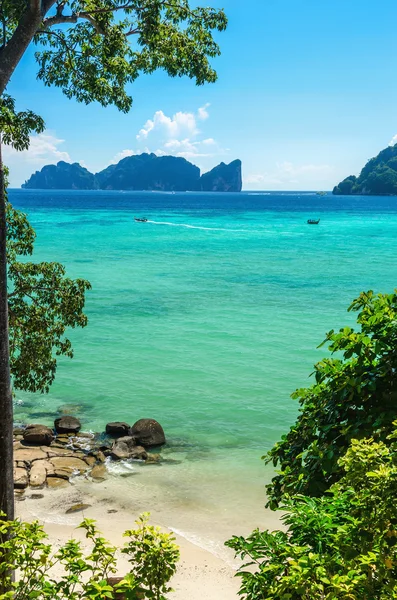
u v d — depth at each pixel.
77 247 82.94
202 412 21.59
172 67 12.41
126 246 85.19
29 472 16.03
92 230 112.50
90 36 11.59
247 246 87.81
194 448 18.25
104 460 17.12
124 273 59.25
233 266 65.75
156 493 15.05
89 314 39.66
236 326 36.28
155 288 50.59
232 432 19.64
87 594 4.39
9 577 4.87
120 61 11.77
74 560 4.81
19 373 14.95
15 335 14.98
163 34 11.89
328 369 6.71
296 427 6.89
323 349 30.83
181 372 26.70
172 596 10.48
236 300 45.22
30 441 18.19
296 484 6.23
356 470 4.28
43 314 14.89
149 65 12.48
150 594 4.61
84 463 16.84
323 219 163.38
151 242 91.62
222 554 12.09
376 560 3.97
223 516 13.79
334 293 48.66
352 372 6.45
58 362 28.25
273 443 18.70
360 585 3.87
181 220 148.88
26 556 4.84
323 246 89.25
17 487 15.22
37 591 4.44
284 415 21.27
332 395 6.41
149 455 17.56
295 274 59.91
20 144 11.58
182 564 11.63
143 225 127.50
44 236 98.81
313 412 6.55
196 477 16.08
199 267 64.75
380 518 4.00
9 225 14.43
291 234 110.69
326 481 6.15
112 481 15.78
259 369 27.19
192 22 12.02
